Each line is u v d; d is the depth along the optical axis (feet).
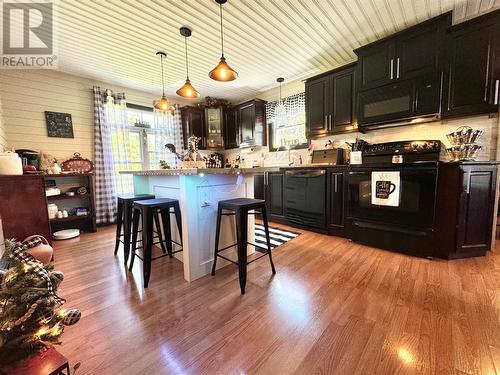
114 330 4.32
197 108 16.34
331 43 9.63
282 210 12.32
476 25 7.06
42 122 11.05
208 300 5.28
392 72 8.52
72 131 11.89
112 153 12.96
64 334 4.21
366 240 8.69
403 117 8.39
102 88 12.92
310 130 11.78
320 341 3.96
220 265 7.10
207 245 6.69
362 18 8.07
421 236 7.41
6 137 10.13
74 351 3.82
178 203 7.15
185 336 4.15
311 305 4.99
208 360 3.62
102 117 12.50
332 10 7.59
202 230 6.53
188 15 7.55
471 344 3.79
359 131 10.26
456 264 6.89
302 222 11.12
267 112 15.14
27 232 7.78
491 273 6.25
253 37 9.01
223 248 7.14
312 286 5.81
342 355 3.65
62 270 6.99
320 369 3.40
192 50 9.83
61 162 11.53
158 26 8.07
